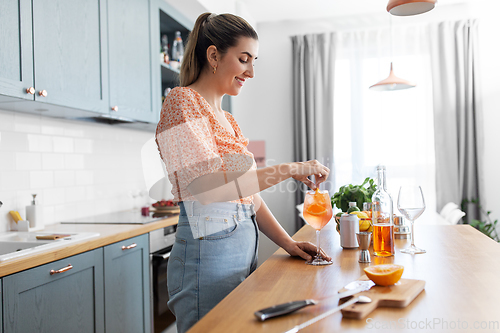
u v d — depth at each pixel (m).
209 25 1.21
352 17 4.63
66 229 2.19
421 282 0.82
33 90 1.83
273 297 0.78
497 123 4.23
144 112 2.78
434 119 4.27
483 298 0.75
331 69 4.54
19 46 1.79
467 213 4.18
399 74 4.41
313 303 0.71
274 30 4.84
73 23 2.13
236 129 1.37
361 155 4.48
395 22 4.49
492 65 4.26
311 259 1.10
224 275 1.07
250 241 1.15
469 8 4.32
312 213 1.05
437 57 4.29
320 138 4.54
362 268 0.99
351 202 1.42
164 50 3.33
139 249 2.22
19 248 1.82
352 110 4.52
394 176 4.39
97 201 2.78
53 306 1.61
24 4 1.82
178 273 1.09
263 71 4.86
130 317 2.12
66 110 2.18
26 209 2.16
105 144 2.88
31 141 2.28
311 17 4.71
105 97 2.37
